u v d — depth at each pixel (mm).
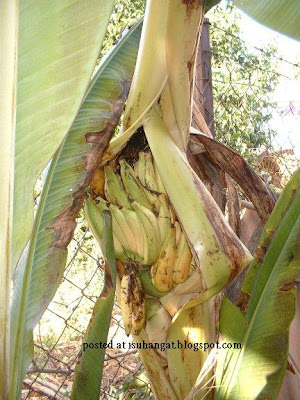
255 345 757
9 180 531
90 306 1749
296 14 730
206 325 854
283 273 768
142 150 857
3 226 541
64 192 765
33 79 525
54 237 751
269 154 1474
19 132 535
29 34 519
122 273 840
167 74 807
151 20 781
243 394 743
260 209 921
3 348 577
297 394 1163
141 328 804
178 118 831
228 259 745
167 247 794
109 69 872
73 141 786
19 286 746
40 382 1252
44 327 1742
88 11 518
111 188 836
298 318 1173
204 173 996
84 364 679
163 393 860
